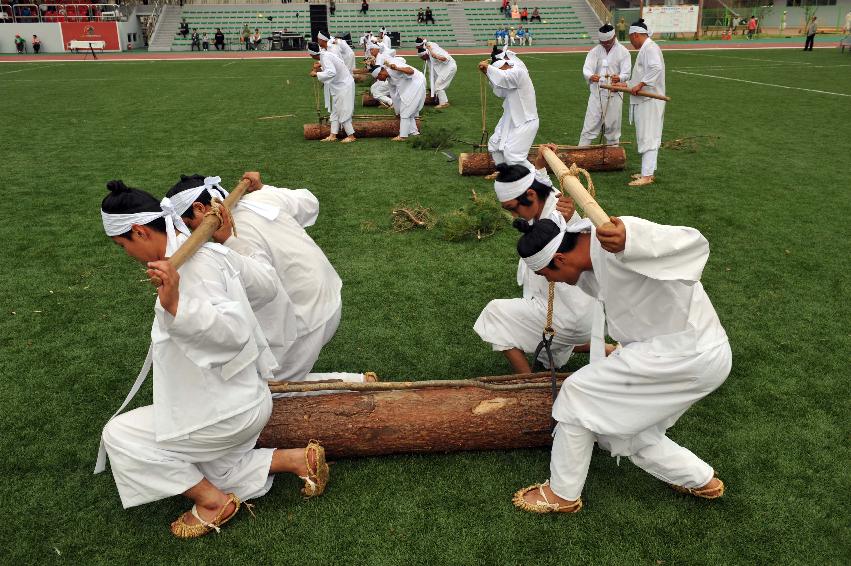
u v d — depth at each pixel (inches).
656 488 123.2
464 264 231.3
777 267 225.6
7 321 192.5
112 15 1446.9
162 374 105.4
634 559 107.1
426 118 538.6
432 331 183.3
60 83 791.1
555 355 154.2
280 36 1424.7
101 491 124.8
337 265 231.9
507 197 142.3
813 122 488.4
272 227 132.3
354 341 177.9
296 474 118.2
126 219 104.2
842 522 114.8
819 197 304.3
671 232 96.7
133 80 823.7
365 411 126.4
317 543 111.0
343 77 429.4
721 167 362.6
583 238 110.0
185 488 109.8
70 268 231.9
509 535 112.1
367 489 122.6
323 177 351.3
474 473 126.4
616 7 1785.2
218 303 103.0
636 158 395.9
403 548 109.7
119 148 427.5
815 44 1370.6
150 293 211.8
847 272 221.0
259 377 116.3
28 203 308.8
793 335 179.6
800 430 139.2
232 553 109.5
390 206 299.6
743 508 117.9
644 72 318.0
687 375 103.6
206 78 847.1
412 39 1534.2
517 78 318.0
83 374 164.1
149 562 108.0
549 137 450.9
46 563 108.5
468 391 129.8
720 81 740.7
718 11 1672.0
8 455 134.3
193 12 1582.2
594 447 135.2
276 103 625.9
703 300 108.2
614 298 106.9
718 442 135.5
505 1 1624.0
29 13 1430.9
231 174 359.3
